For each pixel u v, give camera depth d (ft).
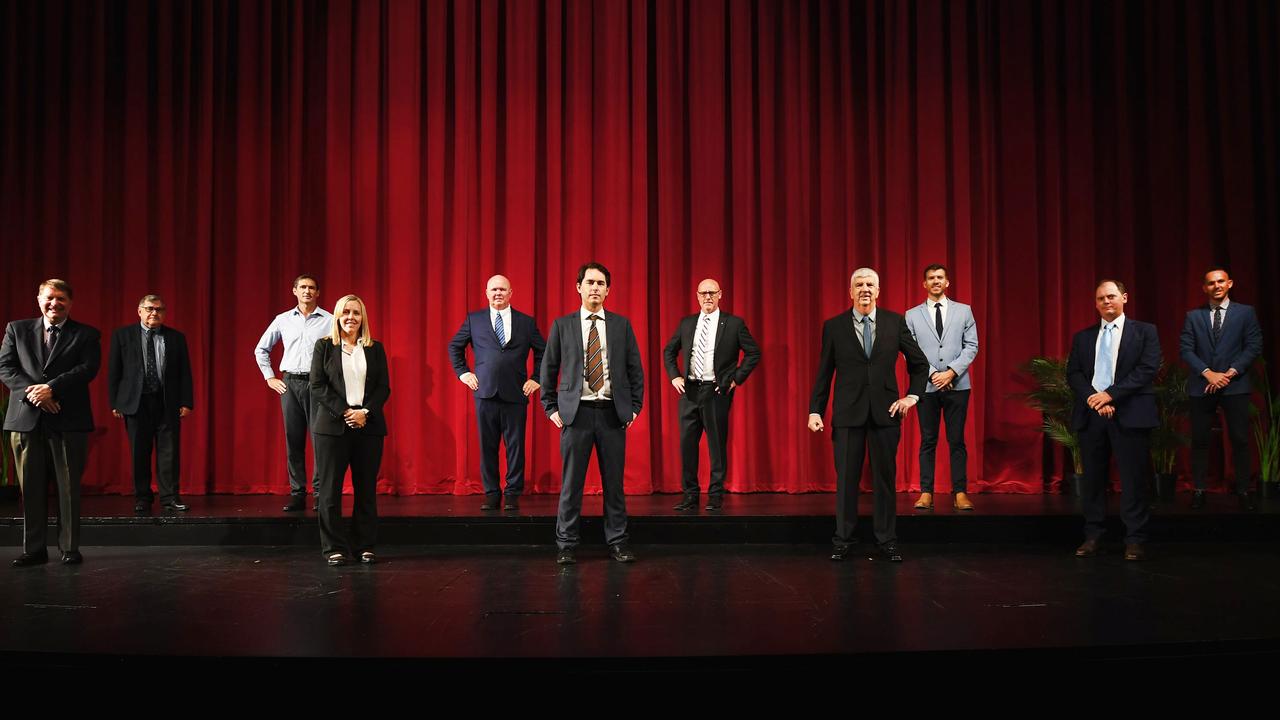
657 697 7.54
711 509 14.98
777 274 18.80
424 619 9.00
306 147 18.83
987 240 18.86
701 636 8.29
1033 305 18.78
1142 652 7.88
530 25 18.85
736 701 7.57
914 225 19.06
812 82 19.21
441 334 18.44
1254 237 18.60
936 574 11.39
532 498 17.12
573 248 18.62
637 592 10.34
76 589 10.57
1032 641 8.01
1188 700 7.90
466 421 18.10
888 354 12.30
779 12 19.19
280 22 18.93
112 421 18.13
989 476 18.65
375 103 18.62
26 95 18.62
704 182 18.70
